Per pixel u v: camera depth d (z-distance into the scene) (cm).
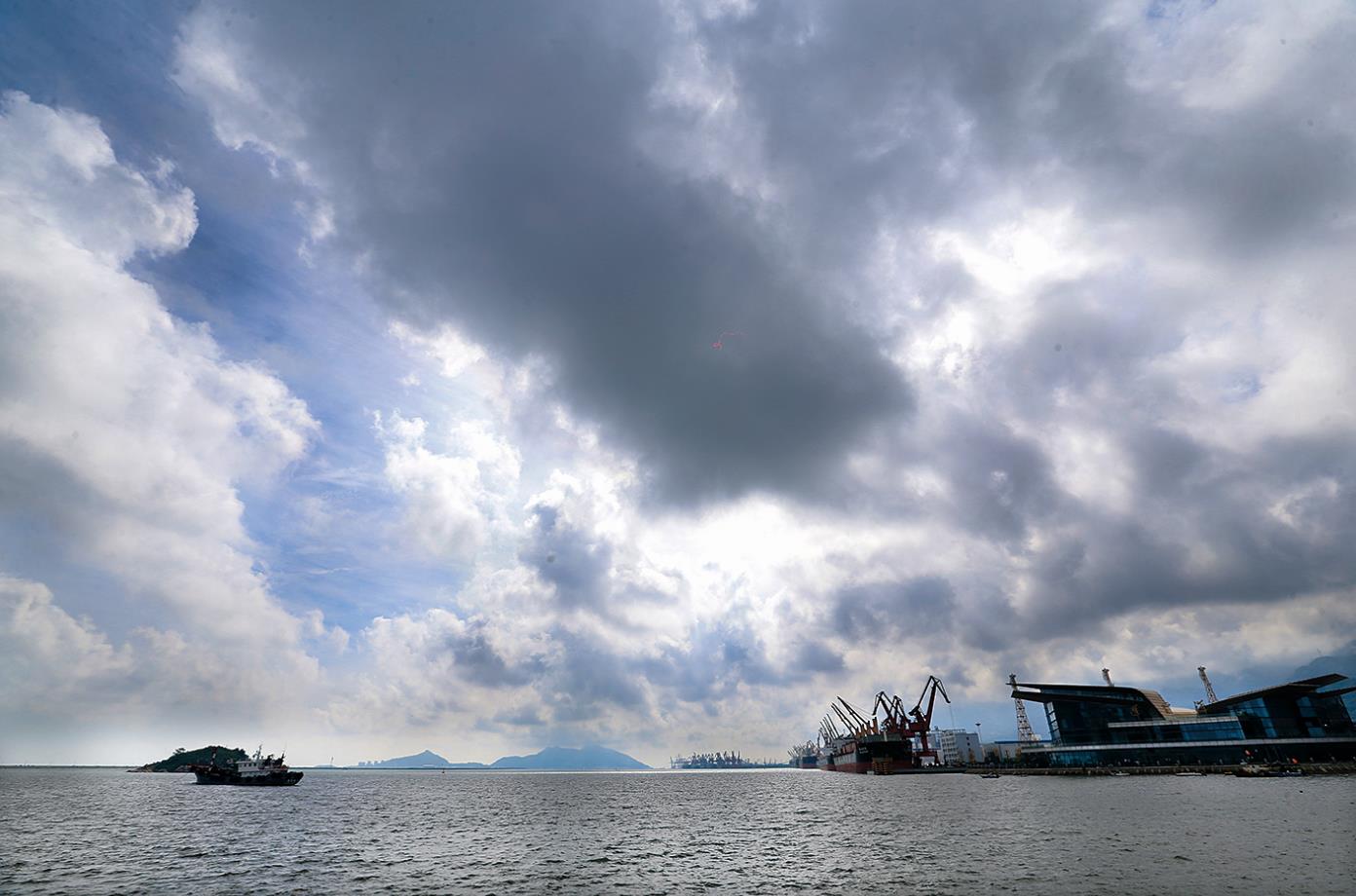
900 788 18588
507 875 6203
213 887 5697
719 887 5503
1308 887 4612
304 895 5375
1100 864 5653
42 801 16338
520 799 19012
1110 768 18675
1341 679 16338
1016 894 4756
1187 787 13375
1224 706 18525
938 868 5869
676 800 18000
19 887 5734
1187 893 4566
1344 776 14712
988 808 10944
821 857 6819
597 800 18462
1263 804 9500
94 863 6919
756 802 16000
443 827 10612
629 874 6197
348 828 10412
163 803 15475
